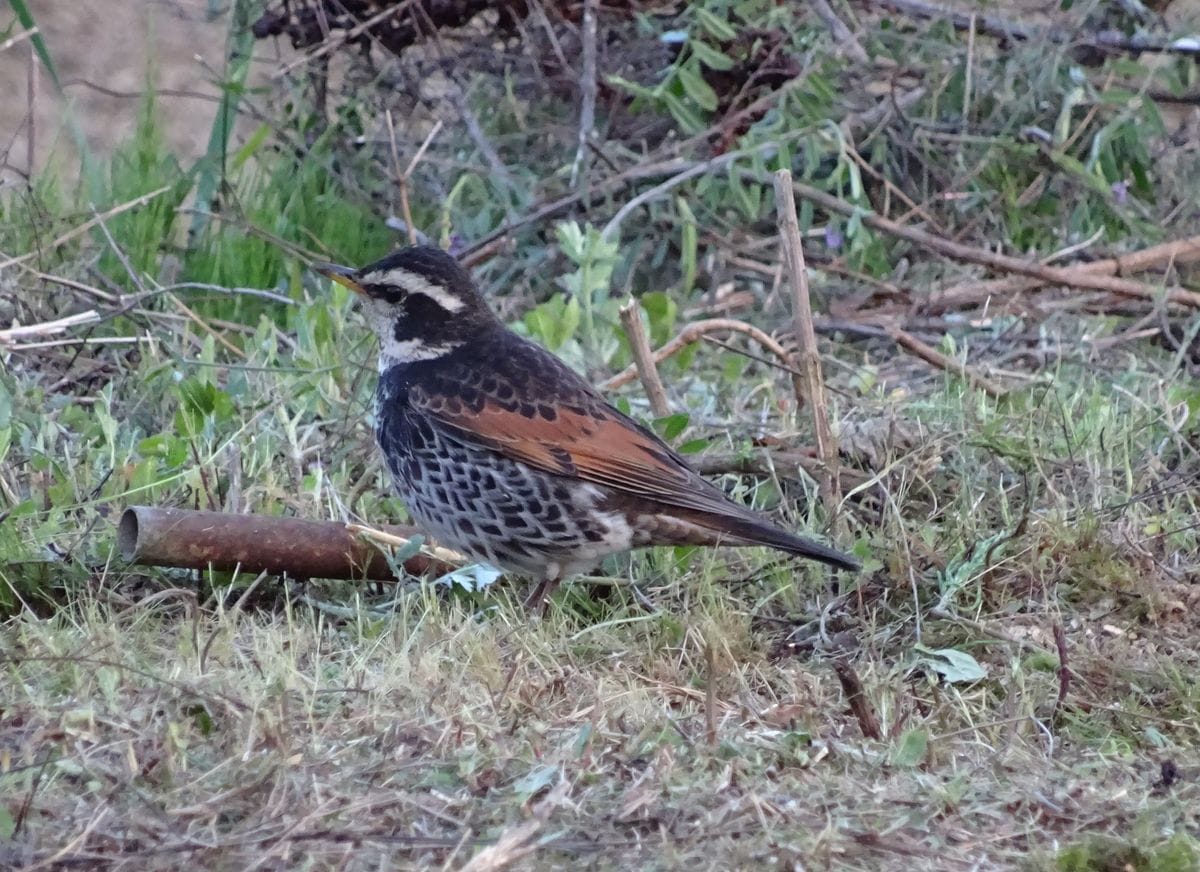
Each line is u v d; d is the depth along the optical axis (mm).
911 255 16203
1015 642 9477
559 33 16766
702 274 15945
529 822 6754
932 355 13258
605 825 7094
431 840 6844
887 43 16906
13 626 9266
